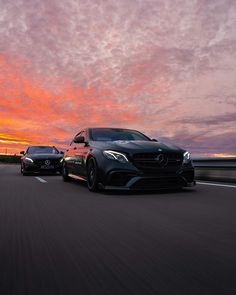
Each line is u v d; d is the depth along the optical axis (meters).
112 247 2.59
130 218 3.72
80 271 2.06
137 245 2.64
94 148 6.44
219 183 7.61
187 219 3.64
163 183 5.73
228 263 2.19
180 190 6.27
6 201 5.06
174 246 2.60
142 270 2.07
